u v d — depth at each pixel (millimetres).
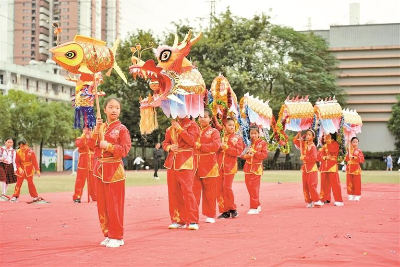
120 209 6949
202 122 9523
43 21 90438
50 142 43000
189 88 8922
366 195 16609
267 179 28422
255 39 42156
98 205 7164
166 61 8844
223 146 10414
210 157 9477
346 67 55844
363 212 11211
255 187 11203
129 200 14398
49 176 33406
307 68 47781
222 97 10883
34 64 60000
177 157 8766
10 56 91688
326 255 6176
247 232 8164
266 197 15695
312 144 12617
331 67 54875
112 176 6961
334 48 55906
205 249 6598
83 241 7270
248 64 41094
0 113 37469
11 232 8164
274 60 41875
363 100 55969
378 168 53188
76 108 13281
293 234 7902
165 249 6594
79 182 13875
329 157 13406
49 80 56000
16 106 39219
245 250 6516
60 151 50312
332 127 13430
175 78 8680
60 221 9625
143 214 10891
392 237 7543
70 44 7422
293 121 13641
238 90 38250
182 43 9031
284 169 52438
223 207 10469
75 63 7473
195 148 9141
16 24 91312
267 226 8891
